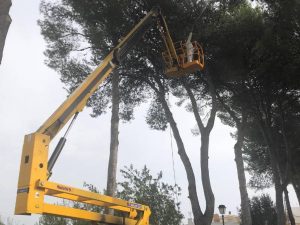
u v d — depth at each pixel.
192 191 16.80
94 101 20.02
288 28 17.66
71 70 18.91
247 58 18.34
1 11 4.50
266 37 17.33
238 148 19.97
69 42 19.00
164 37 12.41
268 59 17.75
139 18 16.73
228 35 17.47
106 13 16.33
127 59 18.22
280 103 20.39
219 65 18.52
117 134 16.02
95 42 17.39
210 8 17.44
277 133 22.41
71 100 8.14
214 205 16.44
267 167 29.20
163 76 19.00
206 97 21.47
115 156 15.49
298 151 24.56
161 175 23.38
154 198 22.64
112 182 15.06
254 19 17.88
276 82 18.92
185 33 16.70
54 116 7.64
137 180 23.05
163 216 22.25
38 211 6.36
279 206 19.08
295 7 17.27
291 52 17.55
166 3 16.25
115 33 17.08
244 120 20.28
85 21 17.56
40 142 6.63
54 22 18.89
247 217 18.66
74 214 7.21
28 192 6.26
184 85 19.00
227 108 20.56
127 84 19.92
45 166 6.59
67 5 18.22
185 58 12.30
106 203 7.92
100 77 9.24
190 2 16.73
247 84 19.48
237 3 18.38
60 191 6.77
